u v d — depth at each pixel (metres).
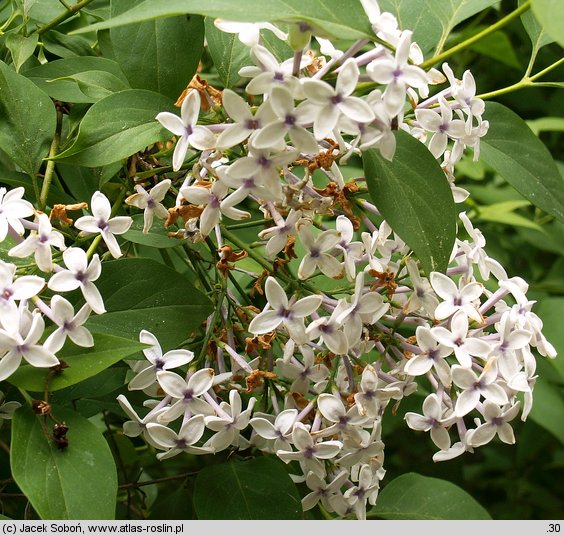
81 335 0.33
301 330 0.35
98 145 0.34
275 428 0.35
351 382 0.36
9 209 0.33
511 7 0.58
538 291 0.52
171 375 0.34
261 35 0.36
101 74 0.37
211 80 0.45
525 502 0.62
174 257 0.44
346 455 0.36
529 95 0.60
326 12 0.31
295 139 0.32
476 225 0.54
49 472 0.32
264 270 0.37
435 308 0.36
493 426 0.35
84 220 0.34
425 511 0.39
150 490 0.47
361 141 0.32
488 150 0.39
